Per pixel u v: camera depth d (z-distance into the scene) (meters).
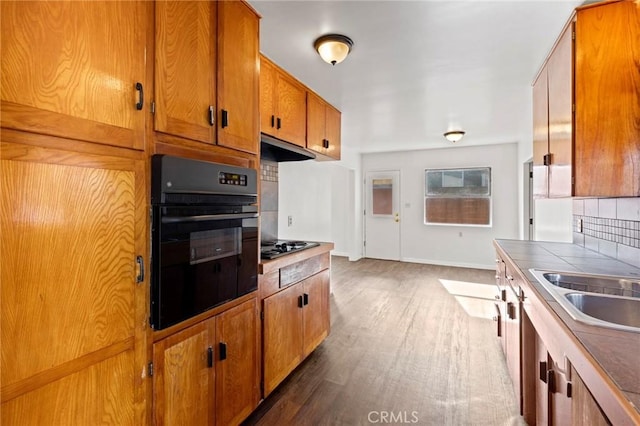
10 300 0.75
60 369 0.86
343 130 4.42
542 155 2.19
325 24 1.80
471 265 5.85
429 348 2.68
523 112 3.49
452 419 1.82
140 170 1.07
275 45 2.02
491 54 2.15
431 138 4.99
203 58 1.33
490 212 5.69
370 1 1.59
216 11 1.40
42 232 0.81
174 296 1.15
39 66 0.80
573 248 2.58
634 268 1.80
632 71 1.46
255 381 1.73
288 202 7.18
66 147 0.86
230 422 1.52
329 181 7.12
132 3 1.04
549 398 1.26
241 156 1.59
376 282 4.80
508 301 2.16
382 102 3.12
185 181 1.17
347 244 6.84
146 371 1.10
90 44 0.91
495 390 2.09
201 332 1.34
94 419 0.94
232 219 1.49
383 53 2.13
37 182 0.80
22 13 0.76
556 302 1.22
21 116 0.76
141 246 1.07
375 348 2.68
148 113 1.09
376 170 6.63
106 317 0.97
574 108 1.55
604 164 1.50
